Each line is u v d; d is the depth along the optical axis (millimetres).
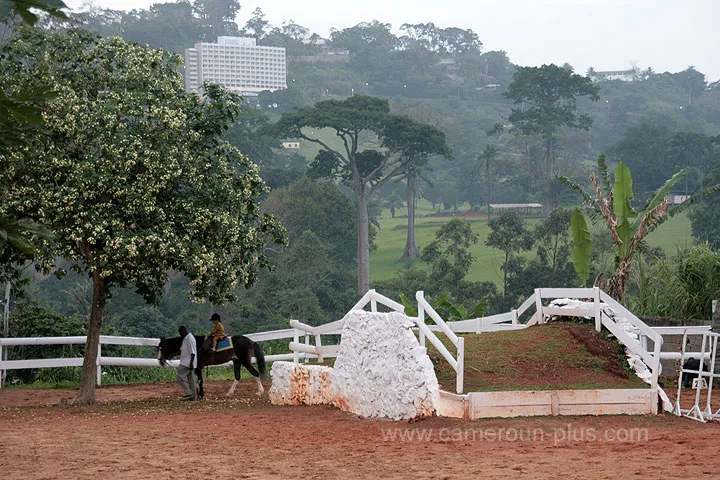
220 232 18484
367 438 11656
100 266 17656
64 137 17781
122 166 17188
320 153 83375
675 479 8156
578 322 16234
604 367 14227
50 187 17062
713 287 22234
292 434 12297
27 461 10273
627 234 22031
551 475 8578
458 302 65938
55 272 18766
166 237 17344
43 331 25422
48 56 18625
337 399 15125
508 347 15047
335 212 78125
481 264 92875
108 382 23750
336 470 9352
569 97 116625
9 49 18328
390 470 9242
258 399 18406
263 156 96625
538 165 123812
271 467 9648
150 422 14188
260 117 95812
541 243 73500
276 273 62375
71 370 23734
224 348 18938
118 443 11695
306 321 58094
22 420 14922
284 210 75062
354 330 14688
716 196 73188
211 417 14766
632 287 41312
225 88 19953
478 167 135375
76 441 11875
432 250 72375
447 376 13883
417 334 16797
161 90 18797
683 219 106750
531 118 117188
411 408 13039
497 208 127438
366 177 82438
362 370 14281
